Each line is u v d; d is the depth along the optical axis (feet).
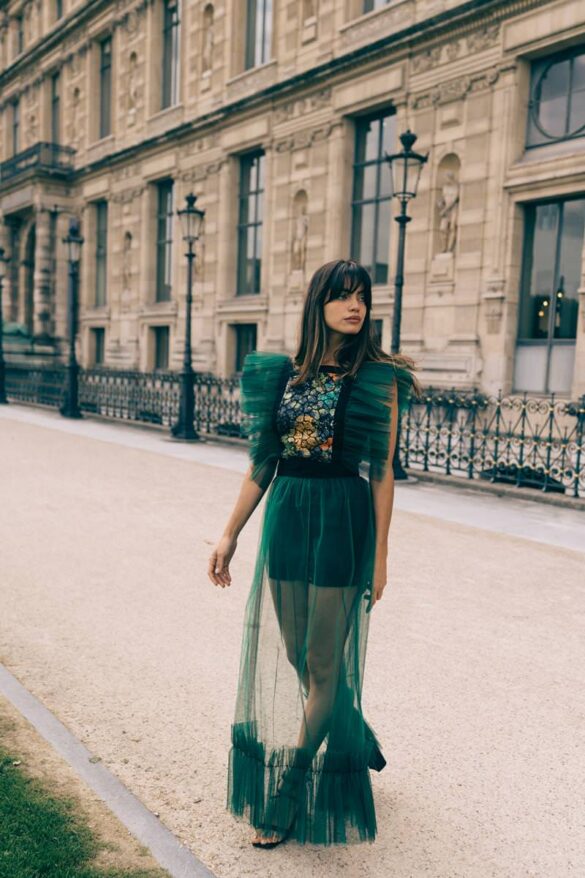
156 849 8.13
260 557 8.81
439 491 34.42
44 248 112.16
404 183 34.68
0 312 87.56
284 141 68.33
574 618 16.79
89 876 7.56
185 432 53.31
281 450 8.76
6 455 41.22
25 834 8.18
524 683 13.20
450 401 38.55
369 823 8.45
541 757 10.66
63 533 23.68
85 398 76.23
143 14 91.86
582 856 8.47
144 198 92.43
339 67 60.44
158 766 10.09
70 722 11.28
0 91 135.95
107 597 17.51
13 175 121.19
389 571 20.27
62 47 112.47
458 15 50.80
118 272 99.14
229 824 8.86
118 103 98.27
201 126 79.30
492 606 17.51
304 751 8.41
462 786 9.85
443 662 14.03
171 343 87.04
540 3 46.42
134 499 29.76
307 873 8.04
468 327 52.03
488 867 8.23
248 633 8.82
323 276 8.48
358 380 8.45
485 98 50.31
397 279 35.53
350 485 8.54
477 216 51.19
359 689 8.64
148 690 12.54
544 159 47.19
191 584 18.70
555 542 24.48
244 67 76.48
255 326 75.36
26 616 16.03
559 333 48.42
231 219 77.36
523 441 34.47
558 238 48.11
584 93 46.21
